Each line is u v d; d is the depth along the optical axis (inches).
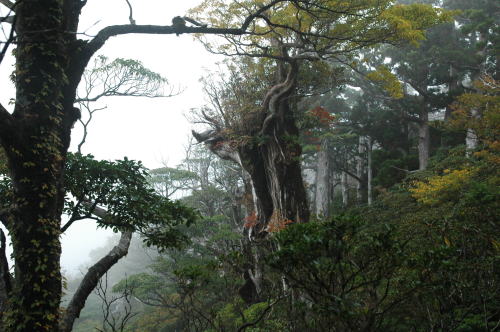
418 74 995.9
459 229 247.0
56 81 275.4
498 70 983.0
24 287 249.0
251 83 661.9
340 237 153.3
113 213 327.6
